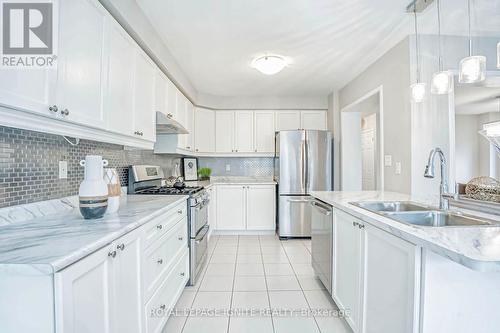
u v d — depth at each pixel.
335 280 2.06
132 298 1.33
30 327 0.83
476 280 1.09
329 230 2.19
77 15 1.31
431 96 2.42
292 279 2.63
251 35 2.44
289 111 4.60
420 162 2.41
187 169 4.54
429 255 1.08
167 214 1.89
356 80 3.57
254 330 1.83
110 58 1.63
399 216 1.59
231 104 4.61
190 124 3.94
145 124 2.20
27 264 0.80
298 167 4.09
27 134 1.39
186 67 3.24
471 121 5.63
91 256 0.99
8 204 1.29
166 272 1.86
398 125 2.60
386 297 1.34
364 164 6.04
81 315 0.93
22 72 1.01
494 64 2.48
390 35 2.45
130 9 1.83
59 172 1.63
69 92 1.26
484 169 5.52
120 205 1.86
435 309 1.09
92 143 1.99
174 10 2.03
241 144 4.60
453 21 2.21
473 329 1.10
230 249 3.57
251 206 4.32
